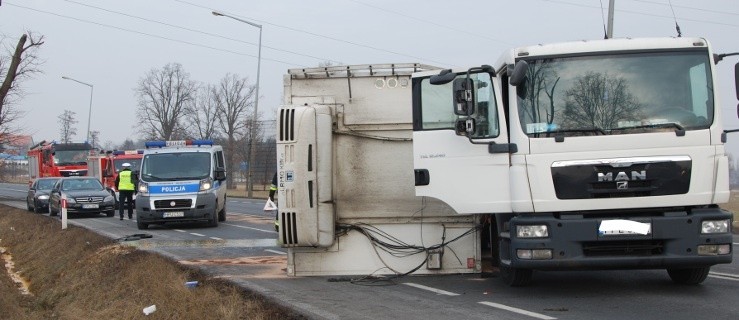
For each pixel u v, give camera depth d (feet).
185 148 72.28
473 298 29.07
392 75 34.14
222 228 68.69
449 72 28.91
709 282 32.01
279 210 33.37
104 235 59.06
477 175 29.04
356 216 34.27
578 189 26.89
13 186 245.45
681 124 27.12
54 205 92.17
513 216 28.86
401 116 33.99
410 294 30.17
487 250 34.73
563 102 27.55
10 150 166.61
